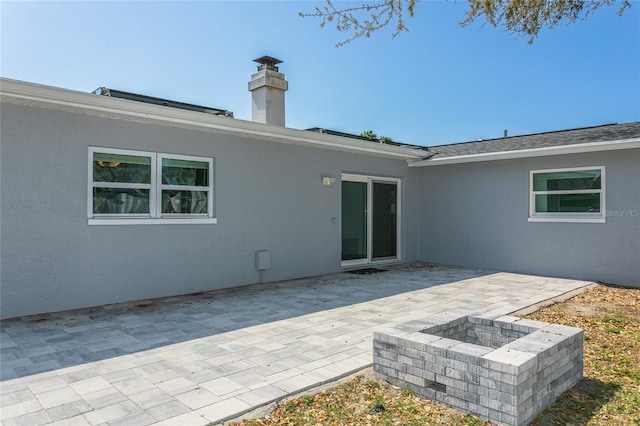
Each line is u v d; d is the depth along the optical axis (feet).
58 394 11.88
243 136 28.91
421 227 42.22
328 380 12.94
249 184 29.35
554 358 11.71
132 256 24.11
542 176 34.01
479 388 10.69
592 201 31.40
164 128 25.29
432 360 11.69
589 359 15.20
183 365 14.14
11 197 20.36
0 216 20.08
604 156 30.45
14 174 20.44
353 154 36.27
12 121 20.36
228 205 28.25
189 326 18.90
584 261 31.50
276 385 12.53
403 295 25.77
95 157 22.88
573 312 22.07
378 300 24.36
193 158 26.66
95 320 19.94
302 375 13.29
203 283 26.99
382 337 13.01
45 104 20.77
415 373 12.10
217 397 11.71
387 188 40.34
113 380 12.87
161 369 13.78
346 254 36.86
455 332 14.57
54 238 21.56
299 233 32.35
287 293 26.48
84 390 12.15
